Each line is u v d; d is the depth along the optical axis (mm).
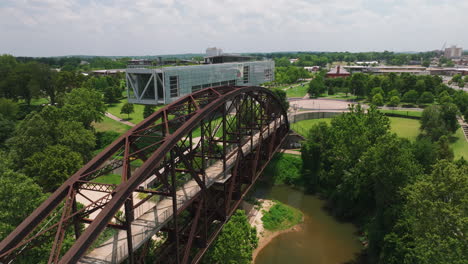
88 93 95750
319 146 66875
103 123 105000
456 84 195625
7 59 193000
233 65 134750
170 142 24781
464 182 29500
